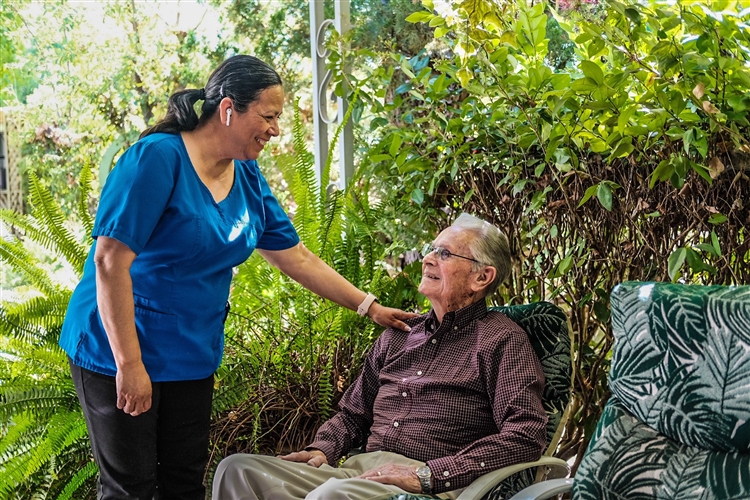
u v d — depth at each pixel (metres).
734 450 1.50
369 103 2.96
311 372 2.64
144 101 3.21
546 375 2.07
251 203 2.06
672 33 1.88
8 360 2.51
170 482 2.00
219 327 2.01
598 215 2.23
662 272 2.10
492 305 2.75
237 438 2.55
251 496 1.87
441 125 2.66
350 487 1.75
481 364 2.03
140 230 1.72
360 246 2.82
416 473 1.84
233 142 1.84
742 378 1.49
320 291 2.28
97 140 3.17
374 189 3.12
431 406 2.05
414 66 2.68
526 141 2.22
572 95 1.96
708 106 1.72
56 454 2.43
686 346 1.58
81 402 1.88
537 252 2.48
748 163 1.86
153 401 1.87
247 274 2.71
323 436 2.17
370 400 2.25
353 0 3.25
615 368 1.71
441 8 2.34
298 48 3.35
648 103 1.88
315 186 2.83
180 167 1.81
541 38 2.22
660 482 1.57
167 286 1.83
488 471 1.83
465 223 2.14
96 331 1.82
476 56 2.21
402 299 2.82
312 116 3.42
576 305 2.38
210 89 1.82
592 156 2.20
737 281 1.99
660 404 1.60
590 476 1.65
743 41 1.77
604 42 1.88
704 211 1.96
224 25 3.26
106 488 1.88
